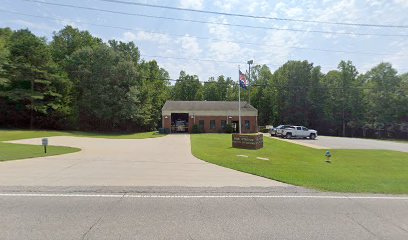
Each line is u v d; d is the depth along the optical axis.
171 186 8.61
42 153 16.05
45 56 47.22
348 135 66.00
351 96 64.50
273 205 6.79
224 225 5.34
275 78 72.25
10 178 9.36
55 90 48.78
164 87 75.19
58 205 6.43
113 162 13.51
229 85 86.62
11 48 45.25
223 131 50.12
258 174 11.06
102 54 49.56
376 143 35.12
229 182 9.45
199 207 6.49
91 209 6.17
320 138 42.44
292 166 14.44
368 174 14.04
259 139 24.09
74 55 51.50
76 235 4.73
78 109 50.38
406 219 5.93
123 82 50.72
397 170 16.30
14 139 27.75
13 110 47.28
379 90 60.72
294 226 5.37
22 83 47.00
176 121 51.97
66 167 11.81
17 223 5.25
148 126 61.19
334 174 12.70
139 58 59.28
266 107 71.81
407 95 56.44
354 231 5.18
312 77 65.75
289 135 39.94
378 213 6.32
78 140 27.92
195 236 4.79
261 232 5.03
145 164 13.12
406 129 57.34
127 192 7.75
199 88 86.31
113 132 52.53
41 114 48.38
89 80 49.59
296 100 65.81
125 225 5.23
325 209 6.54
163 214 5.92
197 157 16.22
